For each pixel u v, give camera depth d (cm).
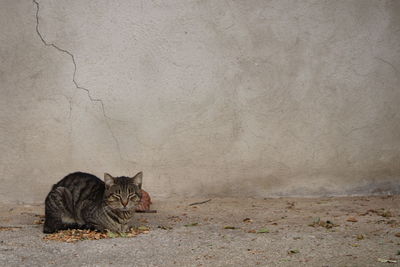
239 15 384
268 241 304
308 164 390
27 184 375
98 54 377
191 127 384
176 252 291
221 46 383
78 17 375
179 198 385
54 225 319
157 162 383
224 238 309
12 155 374
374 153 391
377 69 392
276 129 388
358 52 391
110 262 280
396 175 392
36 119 374
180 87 382
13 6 371
